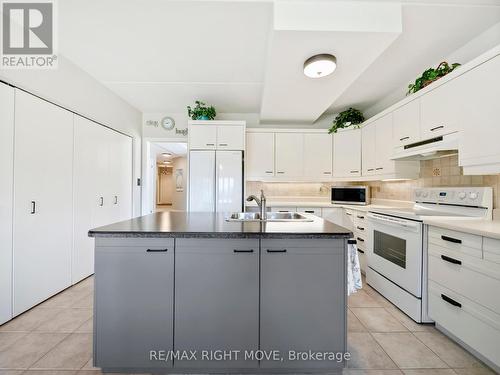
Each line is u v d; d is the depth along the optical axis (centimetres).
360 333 186
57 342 172
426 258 196
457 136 186
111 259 141
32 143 217
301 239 141
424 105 224
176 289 141
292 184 436
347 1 173
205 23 197
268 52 212
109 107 329
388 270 238
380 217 247
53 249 241
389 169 287
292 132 402
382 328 192
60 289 250
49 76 232
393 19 175
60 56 245
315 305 141
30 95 214
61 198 250
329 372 145
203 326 141
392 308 225
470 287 156
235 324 141
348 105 379
